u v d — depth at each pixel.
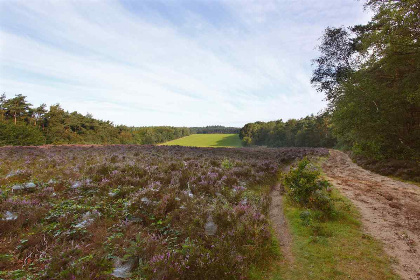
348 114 16.52
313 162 19.50
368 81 15.75
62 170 10.17
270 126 120.75
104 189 7.38
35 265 3.65
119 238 4.53
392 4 10.68
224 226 5.41
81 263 3.57
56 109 66.75
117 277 3.52
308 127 81.88
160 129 131.00
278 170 14.02
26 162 12.34
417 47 10.48
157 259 3.75
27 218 5.07
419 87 12.30
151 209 5.89
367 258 4.52
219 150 26.55
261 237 5.00
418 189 10.01
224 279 3.64
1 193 6.29
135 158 15.24
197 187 8.28
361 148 18.98
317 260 4.47
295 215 6.79
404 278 3.87
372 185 10.92
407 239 5.31
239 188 8.61
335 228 5.94
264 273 4.07
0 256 3.68
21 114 61.09
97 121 86.50
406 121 15.78
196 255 3.97
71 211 5.55
